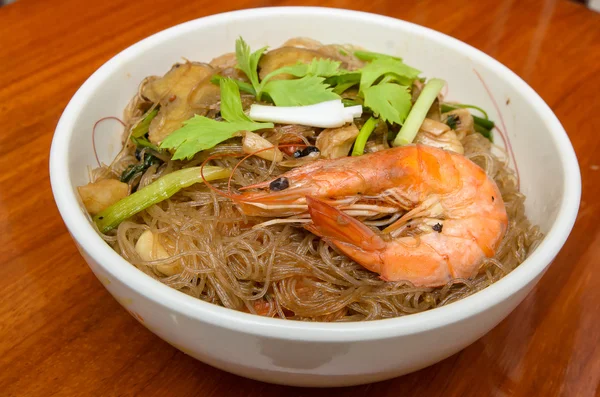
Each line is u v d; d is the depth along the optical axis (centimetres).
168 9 42
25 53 38
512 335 28
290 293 27
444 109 33
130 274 23
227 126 28
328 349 22
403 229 27
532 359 27
